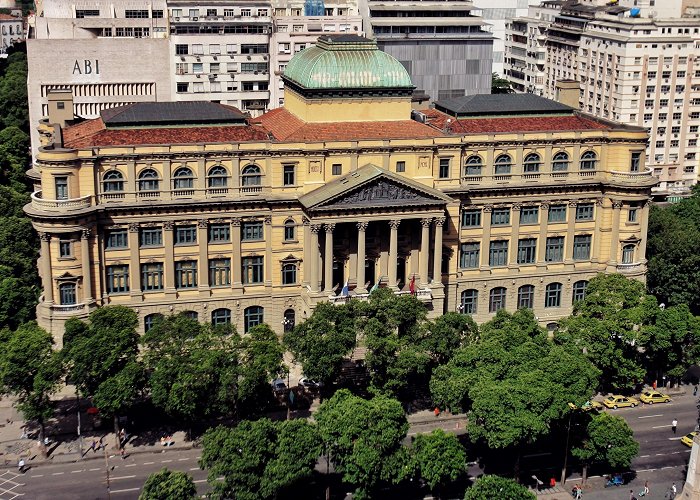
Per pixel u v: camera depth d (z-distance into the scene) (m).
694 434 142.38
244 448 117.81
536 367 135.38
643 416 155.25
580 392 131.88
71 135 170.62
